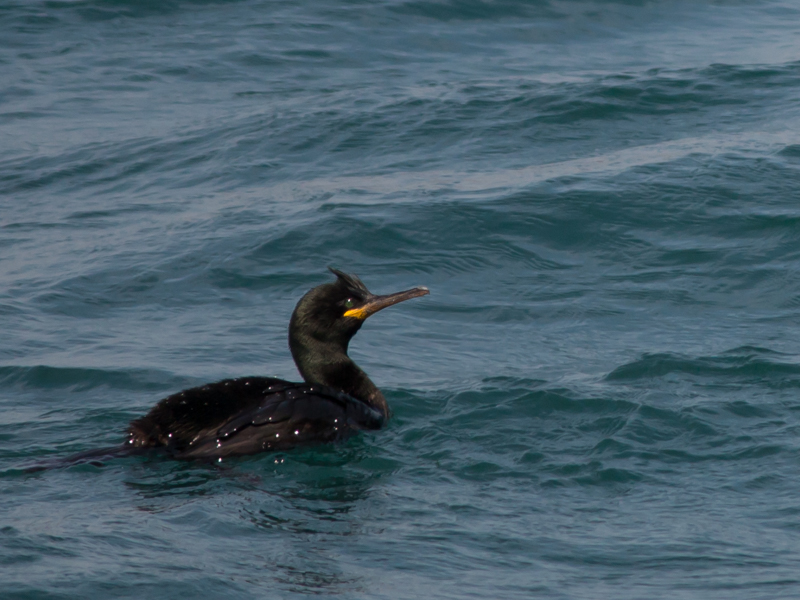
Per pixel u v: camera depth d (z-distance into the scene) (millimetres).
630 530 9242
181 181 21969
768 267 17156
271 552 8625
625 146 21969
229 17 33719
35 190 21969
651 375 13453
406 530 9188
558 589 8109
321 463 10781
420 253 18078
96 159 23438
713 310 16000
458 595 7953
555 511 9695
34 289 17141
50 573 7953
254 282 17406
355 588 8016
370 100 25797
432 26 33062
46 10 33812
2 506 9422
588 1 35219
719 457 10953
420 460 11023
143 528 8961
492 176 20750
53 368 14109
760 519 9453
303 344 12711
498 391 13000
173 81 28672
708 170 20188
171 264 17969
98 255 18453
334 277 17453
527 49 31078
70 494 9781
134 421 11133
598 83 25453
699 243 18000
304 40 31719
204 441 10938
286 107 25734
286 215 19516
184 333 15602
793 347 14359
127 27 32938
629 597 7949
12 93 27875
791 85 25188
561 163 21203
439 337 15422
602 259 17797
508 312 16219
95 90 28078
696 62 28625
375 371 14094
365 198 19969
